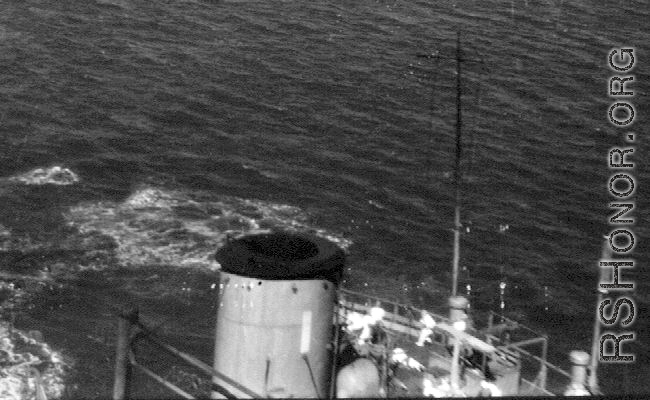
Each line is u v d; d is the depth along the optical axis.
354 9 80.50
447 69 69.44
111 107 61.31
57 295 42.88
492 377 14.87
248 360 9.98
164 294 43.78
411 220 50.84
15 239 46.78
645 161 58.53
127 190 52.28
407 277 46.09
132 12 77.06
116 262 45.88
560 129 62.19
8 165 53.38
